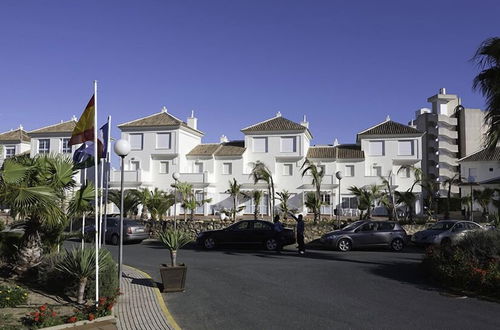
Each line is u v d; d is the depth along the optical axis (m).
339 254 19.56
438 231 21.45
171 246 10.74
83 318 7.62
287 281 12.05
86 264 8.80
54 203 10.61
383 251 21.19
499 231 12.05
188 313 8.57
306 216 45.66
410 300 9.59
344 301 9.52
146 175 48.84
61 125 52.03
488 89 14.09
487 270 10.25
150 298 9.60
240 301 9.57
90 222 23.62
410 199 31.98
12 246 11.81
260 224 21.47
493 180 34.81
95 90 9.30
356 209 45.03
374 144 48.81
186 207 35.31
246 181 48.25
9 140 55.19
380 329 7.40
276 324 7.75
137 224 24.92
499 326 7.55
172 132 49.56
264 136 49.81
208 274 13.30
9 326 7.02
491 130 14.49
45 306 7.63
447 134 70.56
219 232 21.64
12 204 10.09
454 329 7.39
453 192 67.06
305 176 47.69
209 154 49.56
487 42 13.78
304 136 49.12
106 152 11.50
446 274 11.18
